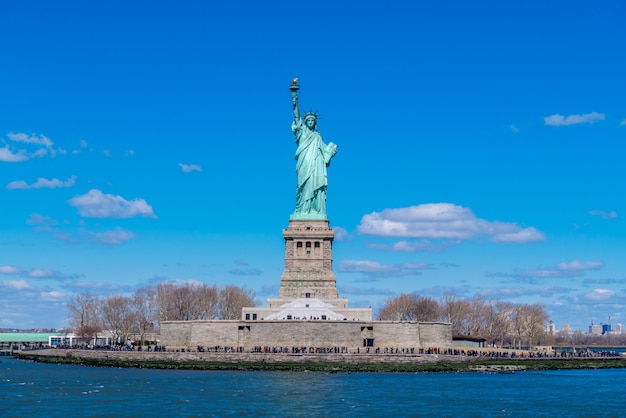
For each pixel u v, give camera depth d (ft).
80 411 463.01
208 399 514.68
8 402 498.69
